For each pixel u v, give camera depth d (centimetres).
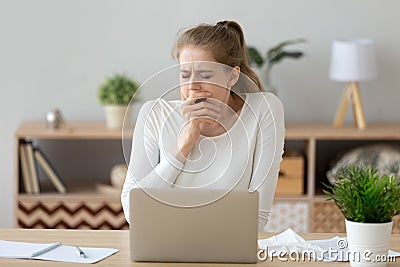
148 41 511
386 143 517
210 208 224
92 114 516
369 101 523
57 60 511
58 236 258
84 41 510
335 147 520
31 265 224
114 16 509
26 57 509
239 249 226
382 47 517
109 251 239
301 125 500
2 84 510
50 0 506
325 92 519
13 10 505
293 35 513
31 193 465
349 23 514
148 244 226
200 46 249
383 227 220
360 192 221
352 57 476
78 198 466
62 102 514
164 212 225
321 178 509
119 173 471
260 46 512
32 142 482
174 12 509
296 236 254
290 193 470
